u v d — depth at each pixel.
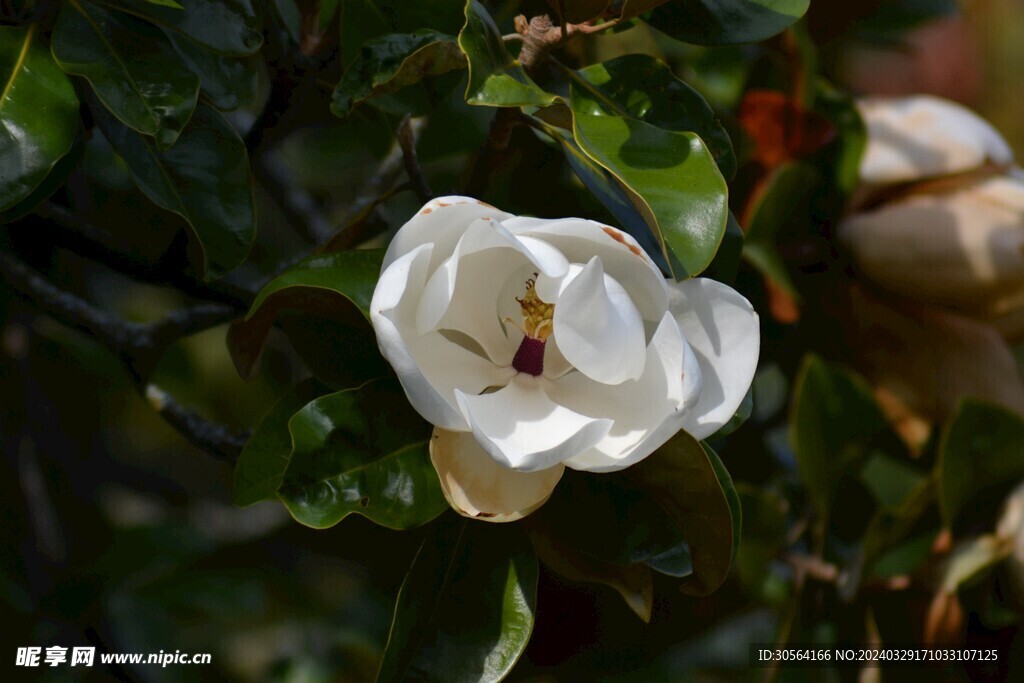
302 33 1.68
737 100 1.82
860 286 1.82
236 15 1.58
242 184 1.59
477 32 1.49
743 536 1.75
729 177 1.58
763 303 1.81
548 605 1.80
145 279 1.71
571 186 1.69
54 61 1.55
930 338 1.81
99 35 1.56
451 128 1.75
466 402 1.43
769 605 1.77
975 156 1.78
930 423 1.82
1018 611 1.72
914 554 1.74
